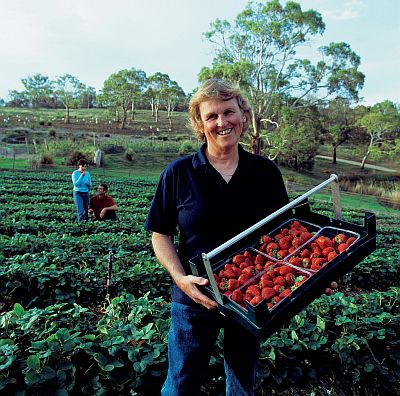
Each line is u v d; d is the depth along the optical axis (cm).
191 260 208
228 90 211
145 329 329
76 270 539
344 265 202
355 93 3869
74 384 278
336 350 350
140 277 561
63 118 7588
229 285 201
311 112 3950
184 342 225
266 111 3691
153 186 2414
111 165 3681
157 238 236
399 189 3325
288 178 3566
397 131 5031
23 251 677
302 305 190
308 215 248
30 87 10762
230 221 221
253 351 232
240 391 235
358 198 2992
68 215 1137
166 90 8556
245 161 228
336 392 338
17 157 3603
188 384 226
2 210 1139
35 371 269
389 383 354
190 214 221
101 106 11869
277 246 224
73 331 350
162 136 5906
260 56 3734
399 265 780
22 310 339
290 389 335
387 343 389
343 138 5122
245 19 3669
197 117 228
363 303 473
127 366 308
